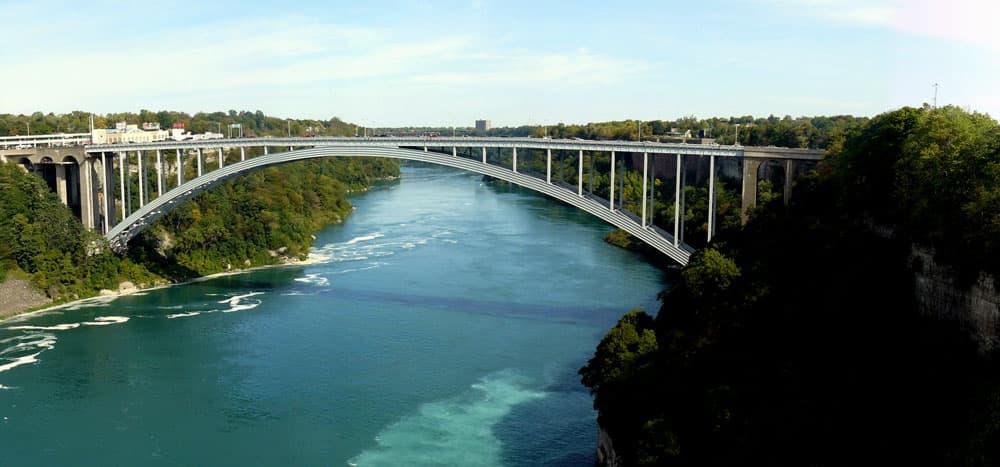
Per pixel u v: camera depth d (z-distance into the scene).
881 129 36.06
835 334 30.08
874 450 25.09
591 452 34.69
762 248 38.16
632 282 63.91
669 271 68.00
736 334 32.47
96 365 45.56
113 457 34.62
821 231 36.19
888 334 29.06
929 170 30.56
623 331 36.22
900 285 30.30
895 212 31.78
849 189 36.28
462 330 51.16
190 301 59.81
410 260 74.19
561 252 77.56
